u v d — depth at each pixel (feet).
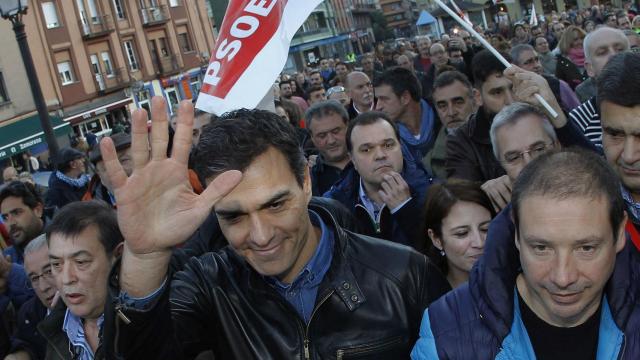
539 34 45.60
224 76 11.23
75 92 107.86
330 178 14.71
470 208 8.48
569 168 5.00
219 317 6.56
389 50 51.24
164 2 130.62
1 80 95.71
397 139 11.05
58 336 8.57
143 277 5.24
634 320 5.24
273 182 5.72
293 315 6.33
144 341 5.35
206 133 5.94
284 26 11.13
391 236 10.25
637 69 6.72
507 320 5.50
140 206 5.08
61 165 22.09
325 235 6.55
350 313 6.34
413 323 6.48
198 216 5.16
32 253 10.09
